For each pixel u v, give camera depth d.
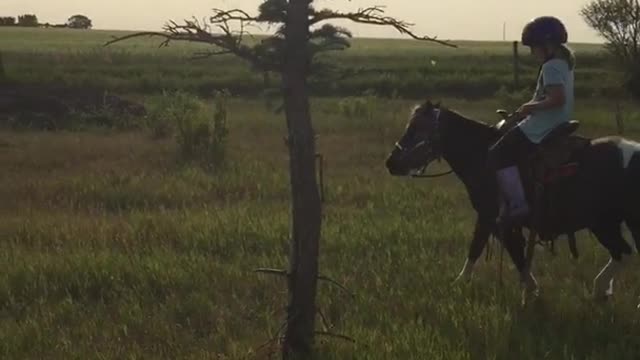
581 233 9.33
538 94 7.23
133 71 37.16
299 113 5.84
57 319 6.92
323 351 6.10
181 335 6.59
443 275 7.80
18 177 12.88
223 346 6.38
